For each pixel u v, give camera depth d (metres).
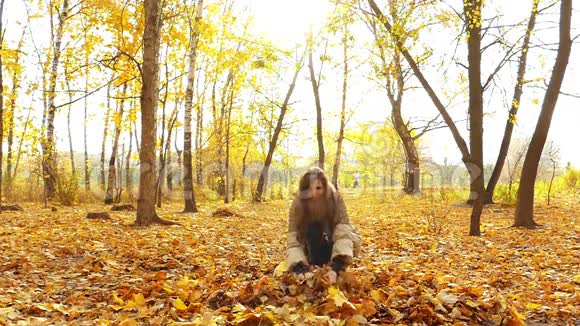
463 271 6.64
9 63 15.05
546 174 30.38
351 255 4.45
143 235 9.64
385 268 6.25
